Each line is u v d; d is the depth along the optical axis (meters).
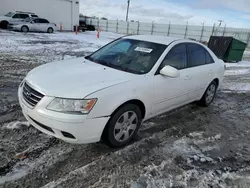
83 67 3.10
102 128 2.52
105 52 3.73
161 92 3.18
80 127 2.37
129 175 2.37
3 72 5.92
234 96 5.77
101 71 2.96
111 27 35.94
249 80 7.90
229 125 3.91
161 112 3.47
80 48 11.66
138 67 3.15
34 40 13.24
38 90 2.45
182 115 4.15
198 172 2.52
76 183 2.19
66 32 23.84
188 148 3.01
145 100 2.95
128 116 2.84
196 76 3.89
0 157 2.44
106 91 2.49
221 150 3.05
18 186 2.08
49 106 2.35
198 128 3.67
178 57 3.56
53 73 2.83
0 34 14.49
